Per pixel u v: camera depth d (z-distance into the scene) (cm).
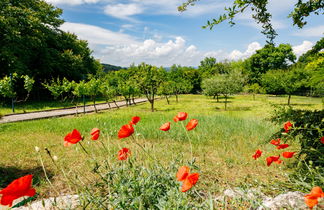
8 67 2534
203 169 362
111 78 2814
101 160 317
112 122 1144
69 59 3422
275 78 2492
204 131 821
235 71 2355
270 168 411
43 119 1457
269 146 582
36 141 776
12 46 2491
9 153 623
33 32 2822
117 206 173
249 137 732
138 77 2097
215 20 209
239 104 2717
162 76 2189
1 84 1783
